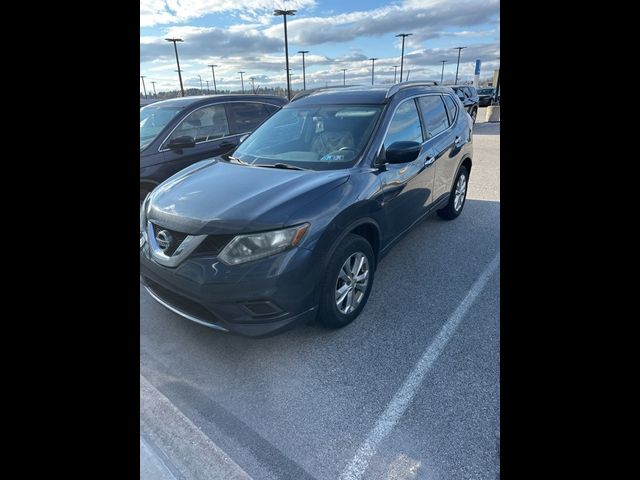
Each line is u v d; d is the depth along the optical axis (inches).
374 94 134.0
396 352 99.3
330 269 96.7
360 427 78.1
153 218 98.6
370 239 117.0
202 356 101.8
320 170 110.1
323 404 84.4
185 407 85.0
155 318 120.0
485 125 704.4
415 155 109.0
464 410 80.3
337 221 95.2
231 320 87.6
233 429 79.1
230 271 84.8
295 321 91.1
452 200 183.8
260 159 125.3
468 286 130.5
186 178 115.9
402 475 67.9
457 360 95.2
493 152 411.2
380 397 85.4
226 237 86.0
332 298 99.0
